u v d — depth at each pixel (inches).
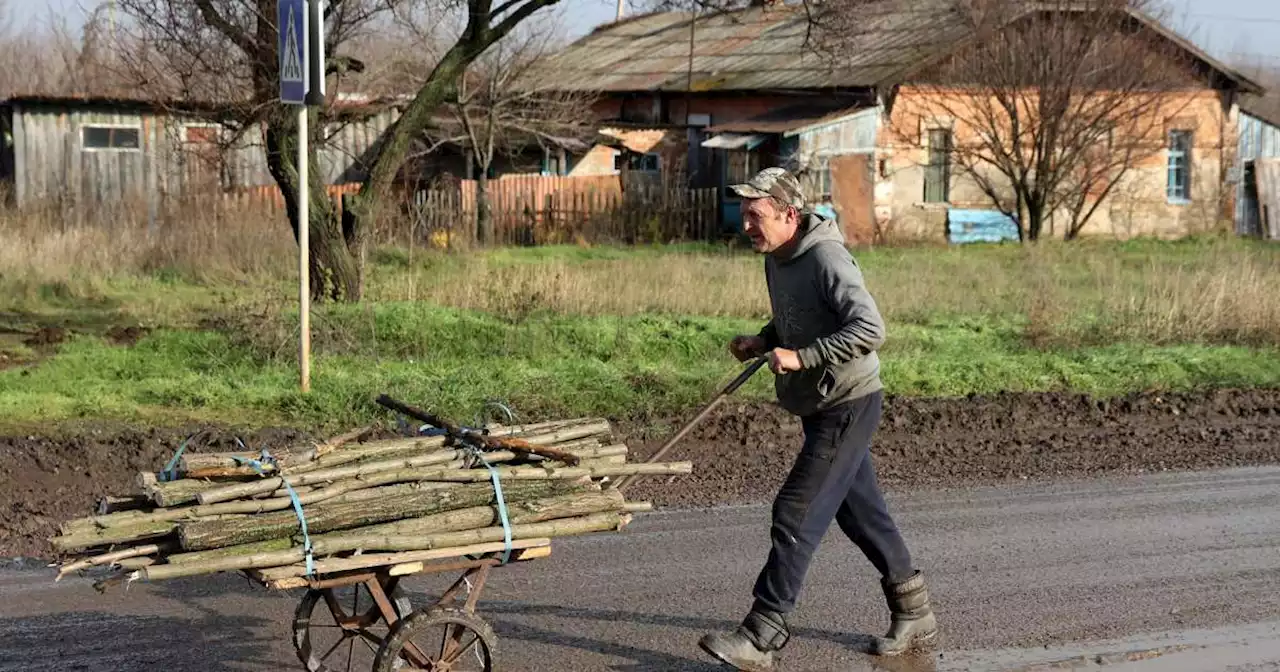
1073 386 459.5
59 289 631.8
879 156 1140.5
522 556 192.2
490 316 534.6
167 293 643.5
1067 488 334.0
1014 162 1109.1
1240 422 416.5
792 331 210.7
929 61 1123.3
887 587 222.5
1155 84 1120.2
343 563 177.8
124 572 178.7
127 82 918.4
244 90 625.6
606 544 281.1
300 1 396.8
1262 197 1243.2
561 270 615.5
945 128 1155.3
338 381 412.8
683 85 1268.5
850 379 207.2
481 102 1107.3
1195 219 1222.9
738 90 1221.7
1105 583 259.4
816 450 209.3
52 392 404.5
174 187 1035.3
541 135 1149.1
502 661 215.6
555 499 193.5
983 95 1113.4
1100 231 1191.6
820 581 259.6
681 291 609.0
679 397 412.8
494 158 1240.8
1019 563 271.3
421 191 1117.7
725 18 1471.5
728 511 307.0
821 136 1113.4
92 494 303.0
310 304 517.7
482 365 451.5
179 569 168.9
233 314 492.7
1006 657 220.7
